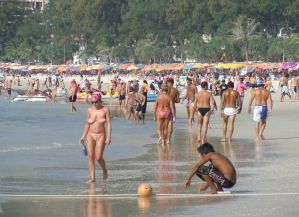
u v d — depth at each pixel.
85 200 26.64
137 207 25.06
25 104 112.38
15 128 64.81
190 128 58.94
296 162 37.38
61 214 24.08
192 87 64.38
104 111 31.86
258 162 37.47
